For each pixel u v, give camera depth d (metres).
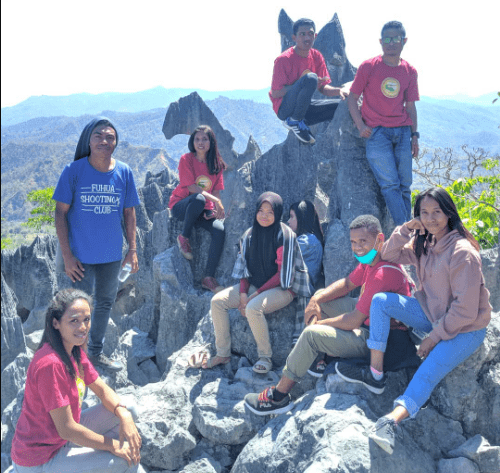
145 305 6.47
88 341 4.10
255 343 4.14
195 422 3.54
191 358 4.11
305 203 4.48
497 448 2.76
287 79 5.07
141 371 5.11
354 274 3.53
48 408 2.40
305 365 3.18
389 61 4.35
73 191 3.61
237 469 3.08
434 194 2.79
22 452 2.47
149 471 3.33
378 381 3.02
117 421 2.86
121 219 3.84
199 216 5.18
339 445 2.68
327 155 5.42
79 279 3.72
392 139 4.51
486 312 2.80
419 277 3.03
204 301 5.00
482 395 3.03
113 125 3.62
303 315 4.04
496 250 3.87
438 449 2.88
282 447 2.92
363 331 3.25
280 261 3.91
